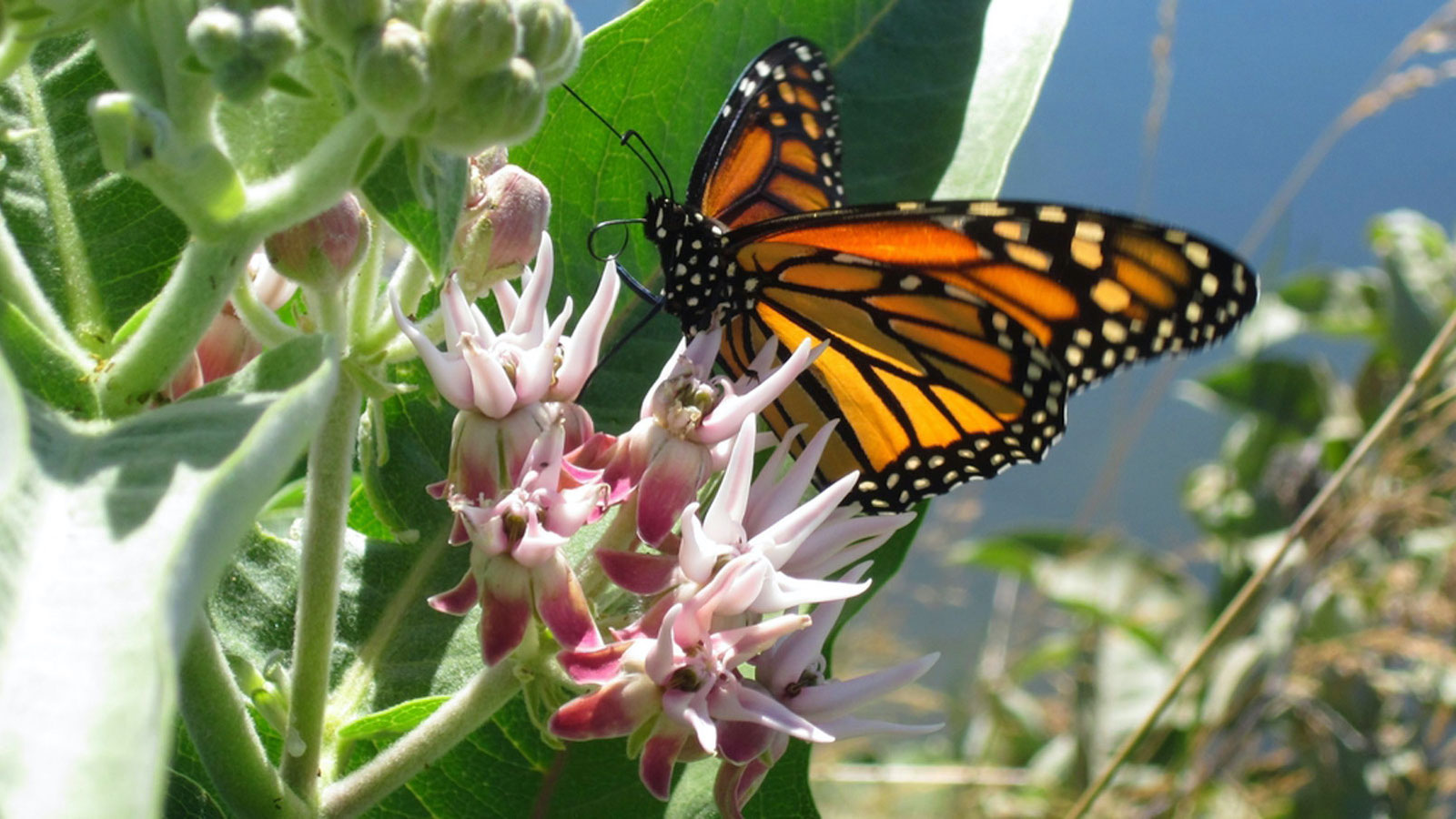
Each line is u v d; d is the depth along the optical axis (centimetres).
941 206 17
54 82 14
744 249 18
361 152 12
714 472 15
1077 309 18
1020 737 41
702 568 14
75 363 12
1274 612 37
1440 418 31
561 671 14
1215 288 17
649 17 18
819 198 19
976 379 18
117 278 14
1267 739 39
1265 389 43
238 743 13
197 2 11
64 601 9
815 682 14
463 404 14
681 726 13
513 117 12
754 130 18
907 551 18
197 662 13
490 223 14
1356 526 31
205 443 10
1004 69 20
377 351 14
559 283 18
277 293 15
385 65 11
